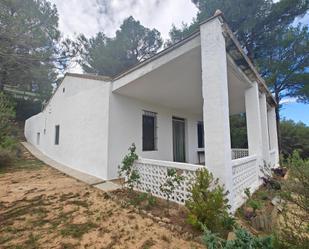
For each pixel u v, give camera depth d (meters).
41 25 6.45
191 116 10.63
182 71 4.68
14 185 5.27
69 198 4.23
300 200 2.03
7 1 5.04
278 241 1.87
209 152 3.32
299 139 14.97
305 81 11.27
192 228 2.90
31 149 12.79
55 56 6.56
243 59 4.42
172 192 3.87
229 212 3.10
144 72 4.84
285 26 11.51
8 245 2.50
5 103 7.77
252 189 4.66
